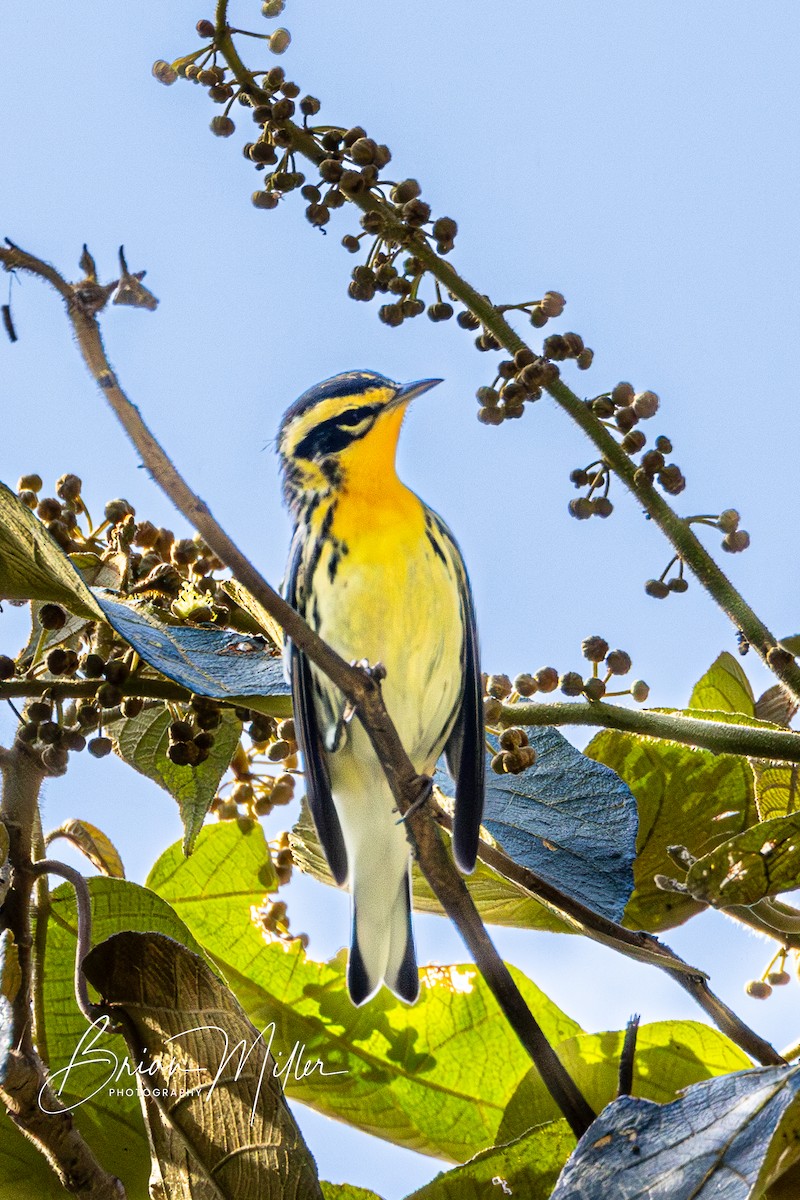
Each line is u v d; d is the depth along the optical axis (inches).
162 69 257.3
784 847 189.8
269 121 250.4
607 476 255.3
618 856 246.2
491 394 254.4
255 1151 208.1
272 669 226.8
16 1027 210.7
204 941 296.7
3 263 164.4
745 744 229.6
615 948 226.7
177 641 228.8
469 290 253.8
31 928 246.1
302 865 304.5
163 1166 209.5
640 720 238.5
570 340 255.0
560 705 243.1
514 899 283.7
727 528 253.1
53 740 226.4
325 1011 293.1
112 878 253.6
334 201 248.8
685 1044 263.4
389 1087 286.0
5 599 230.7
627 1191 165.0
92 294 168.2
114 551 260.4
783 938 253.1
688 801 282.2
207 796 256.1
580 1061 264.4
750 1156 163.2
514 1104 257.0
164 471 173.5
